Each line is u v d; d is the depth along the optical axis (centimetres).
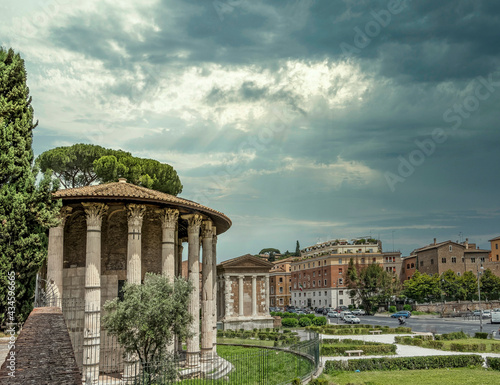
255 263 7419
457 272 13462
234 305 7300
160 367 2267
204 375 2770
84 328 2667
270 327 7356
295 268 16350
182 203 2991
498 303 11562
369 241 14738
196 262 3216
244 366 3247
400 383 2978
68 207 2802
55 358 1055
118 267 3127
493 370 3547
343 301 13588
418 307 11550
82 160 5950
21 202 2348
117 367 2938
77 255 3122
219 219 3650
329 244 15125
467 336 5944
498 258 14038
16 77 2561
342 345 4769
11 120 2514
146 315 2356
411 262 14688
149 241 3316
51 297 2558
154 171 5925
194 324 3130
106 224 3147
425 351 4591
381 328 7094
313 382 2711
